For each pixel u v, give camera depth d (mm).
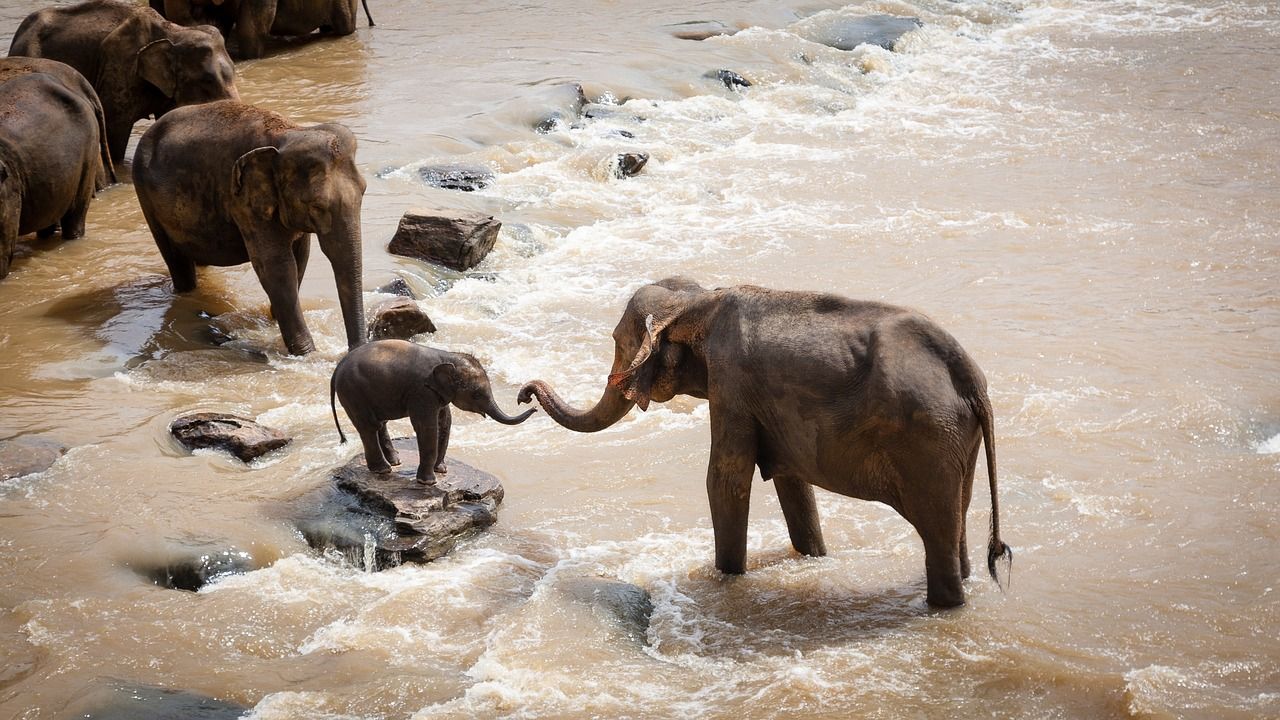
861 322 7508
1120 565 8383
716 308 8039
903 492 7461
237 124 12422
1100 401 11031
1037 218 16484
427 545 8562
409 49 25469
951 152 19922
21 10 28453
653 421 11008
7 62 15148
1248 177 18000
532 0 30406
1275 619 7672
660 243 15961
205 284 13844
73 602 7902
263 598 8031
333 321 12930
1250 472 9688
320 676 7254
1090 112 21938
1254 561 8391
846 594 8102
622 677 7246
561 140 19719
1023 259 15016
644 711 6906
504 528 9109
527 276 14781
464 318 13383
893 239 15898
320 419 10789
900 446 7281
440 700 6996
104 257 14711
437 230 14773
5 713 6832
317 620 7867
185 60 17641
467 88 22062
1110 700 6875
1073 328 12766
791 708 6879
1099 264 14719
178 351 12148
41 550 8461
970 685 7051
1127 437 10336
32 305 13117
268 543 8602
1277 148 19344
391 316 12641
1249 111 21516
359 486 9000
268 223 12000
